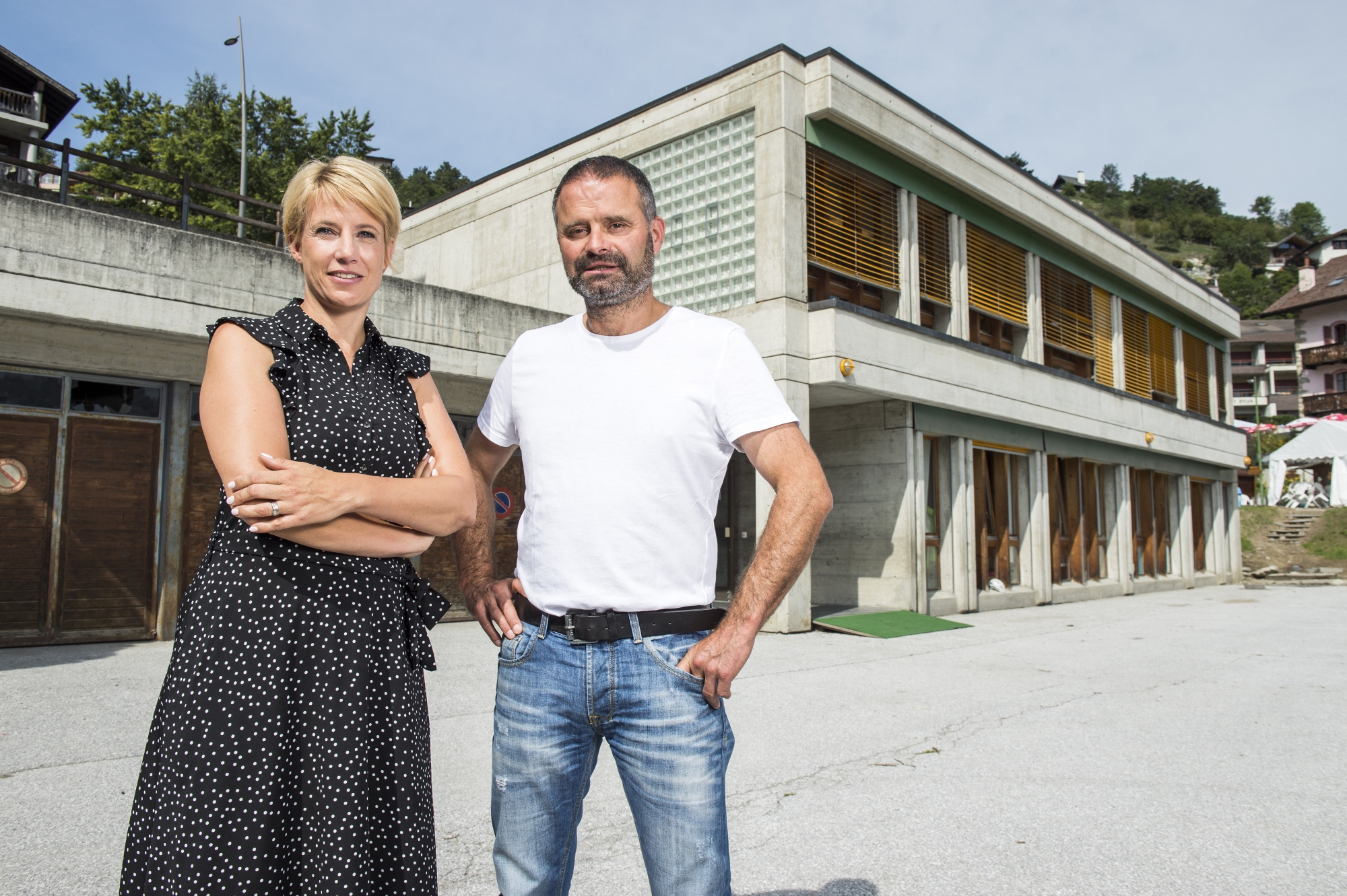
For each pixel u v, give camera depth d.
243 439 1.46
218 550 1.53
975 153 13.74
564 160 13.60
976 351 13.31
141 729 4.82
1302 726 5.34
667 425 1.73
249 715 1.44
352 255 1.68
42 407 8.28
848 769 4.30
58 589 8.29
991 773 4.23
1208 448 21.45
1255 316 97.75
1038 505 15.23
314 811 1.46
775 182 10.99
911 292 12.65
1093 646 9.28
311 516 1.44
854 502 12.73
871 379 11.30
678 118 12.17
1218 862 3.11
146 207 29.53
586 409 1.79
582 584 1.71
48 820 3.33
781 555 1.64
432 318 9.58
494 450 2.08
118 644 8.45
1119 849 3.23
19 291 6.94
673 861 1.63
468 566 2.02
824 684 6.71
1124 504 18.25
